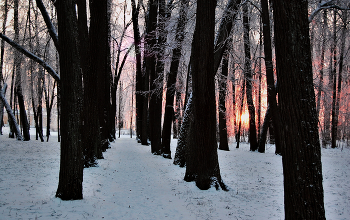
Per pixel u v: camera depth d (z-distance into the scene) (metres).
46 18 10.98
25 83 24.09
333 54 20.88
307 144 3.73
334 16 18.80
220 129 20.50
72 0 6.04
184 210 5.96
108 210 5.64
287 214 3.83
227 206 6.34
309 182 3.68
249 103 20.09
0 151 15.03
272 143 23.50
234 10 10.83
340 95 23.75
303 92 3.79
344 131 31.30
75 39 6.10
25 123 24.69
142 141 23.75
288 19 3.84
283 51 3.90
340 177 10.05
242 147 24.70
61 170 6.16
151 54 16.42
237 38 18.75
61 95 6.11
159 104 16.72
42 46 19.25
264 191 7.96
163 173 10.34
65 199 6.04
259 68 21.58
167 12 14.87
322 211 3.65
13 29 20.95
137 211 5.73
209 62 7.72
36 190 6.84
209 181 7.77
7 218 4.66
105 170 10.32
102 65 13.59
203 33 7.63
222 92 19.75
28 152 15.29
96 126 11.02
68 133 6.09
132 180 8.93
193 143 8.91
